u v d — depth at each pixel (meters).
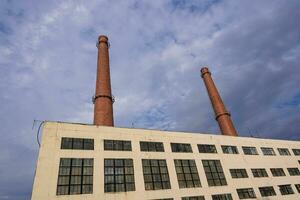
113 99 39.44
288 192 34.19
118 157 25.08
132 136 27.91
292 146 43.00
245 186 30.97
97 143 25.09
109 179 23.02
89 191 21.33
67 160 22.41
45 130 23.41
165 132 30.91
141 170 25.19
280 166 37.66
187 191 26.12
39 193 19.34
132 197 22.77
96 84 40.56
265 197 31.33
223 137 35.72
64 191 20.44
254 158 35.91
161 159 27.56
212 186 28.34
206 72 56.22
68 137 24.08
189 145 31.39
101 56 45.59
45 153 21.77
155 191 24.39
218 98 50.72
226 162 32.44
